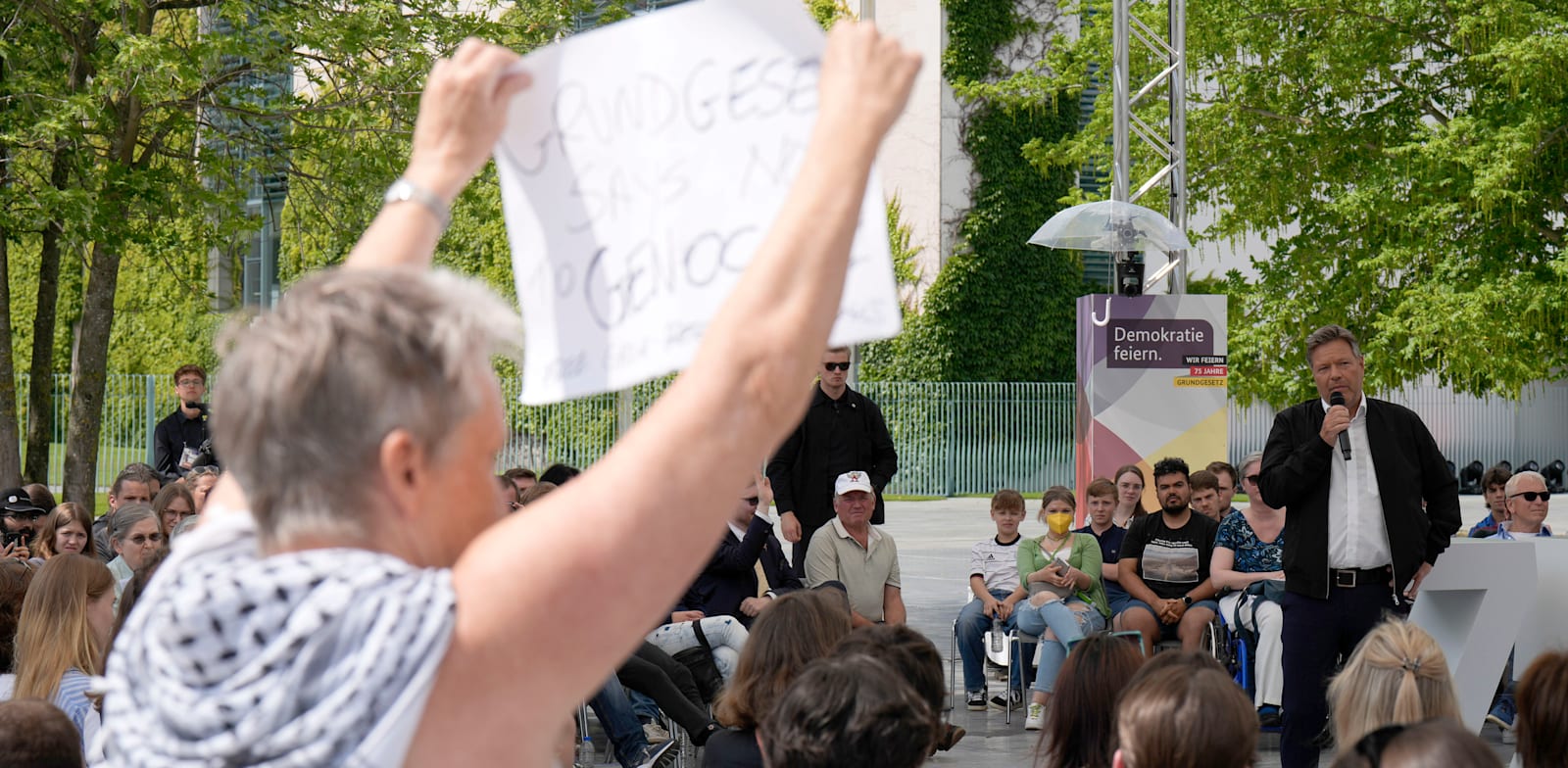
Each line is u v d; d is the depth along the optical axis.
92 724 4.44
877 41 1.23
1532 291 15.59
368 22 13.86
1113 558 10.25
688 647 8.63
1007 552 10.17
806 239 1.15
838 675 2.75
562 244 1.44
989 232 31.06
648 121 1.40
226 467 1.20
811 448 9.43
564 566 1.07
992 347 31.30
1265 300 17.89
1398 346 16.50
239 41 13.17
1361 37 17.19
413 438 1.16
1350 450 6.41
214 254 33.62
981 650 10.05
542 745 1.11
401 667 1.07
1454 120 15.99
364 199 15.32
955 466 30.88
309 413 1.15
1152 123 17.86
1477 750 2.19
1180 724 2.88
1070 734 4.12
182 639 1.13
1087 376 12.65
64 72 14.31
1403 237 16.72
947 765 8.27
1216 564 9.45
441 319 1.19
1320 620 6.40
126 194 14.13
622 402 28.66
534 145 1.48
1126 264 12.69
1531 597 6.86
